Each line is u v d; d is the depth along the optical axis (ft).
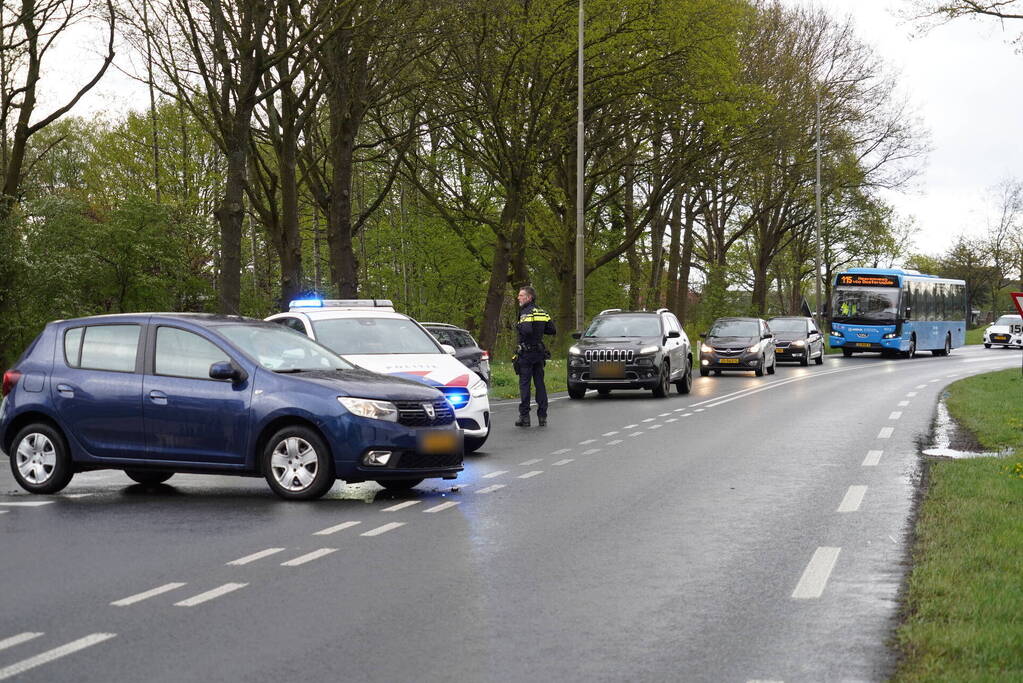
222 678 17.78
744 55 151.94
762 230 219.00
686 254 190.39
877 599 22.88
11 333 92.48
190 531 31.22
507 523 32.42
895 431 58.85
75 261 94.27
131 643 19.84
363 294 158.51
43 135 180.45
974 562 25.02
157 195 148.25
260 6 82.89
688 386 94.22
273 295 140.05
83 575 25.52
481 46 112.27
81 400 38.42
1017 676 16.40
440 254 155.22
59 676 17.92
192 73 92.63
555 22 113.91
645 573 25.63
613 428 62.23
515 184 123.44
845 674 17.72
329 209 108.06
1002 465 41.73
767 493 37.83
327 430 36.35
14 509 35.29
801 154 189.57
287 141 96.37
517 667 18.35
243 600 23.08
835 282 174.50
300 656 18.99
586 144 136.15
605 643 19.79
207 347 37.96
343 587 24.29
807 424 63.26
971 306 359.87
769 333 127.65
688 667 18.26
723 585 24.35
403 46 97.50
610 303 170.40
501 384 98.99
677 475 42.57
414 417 37.14
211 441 37.19
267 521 32.89
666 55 123.34
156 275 107.34
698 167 142.41
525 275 132.05
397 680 17.65
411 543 29.40
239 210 84.23
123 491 39.40
